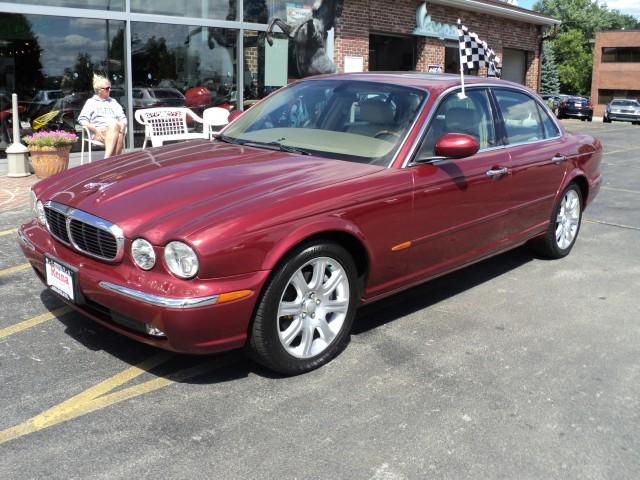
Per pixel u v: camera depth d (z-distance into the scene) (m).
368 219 3.63
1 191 8.05
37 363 3.52
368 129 4.20
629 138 22.56
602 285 5.28
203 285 3.00
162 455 2.74
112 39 11.02
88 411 3.07
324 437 2.92
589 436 3.02
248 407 3.16
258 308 3.21
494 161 4.66
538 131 5.45
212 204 3.22
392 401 3.26
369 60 16.59
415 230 3.99
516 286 5.19
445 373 3.60
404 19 16.66
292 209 3.28
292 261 3.27
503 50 22.03
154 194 3.38
